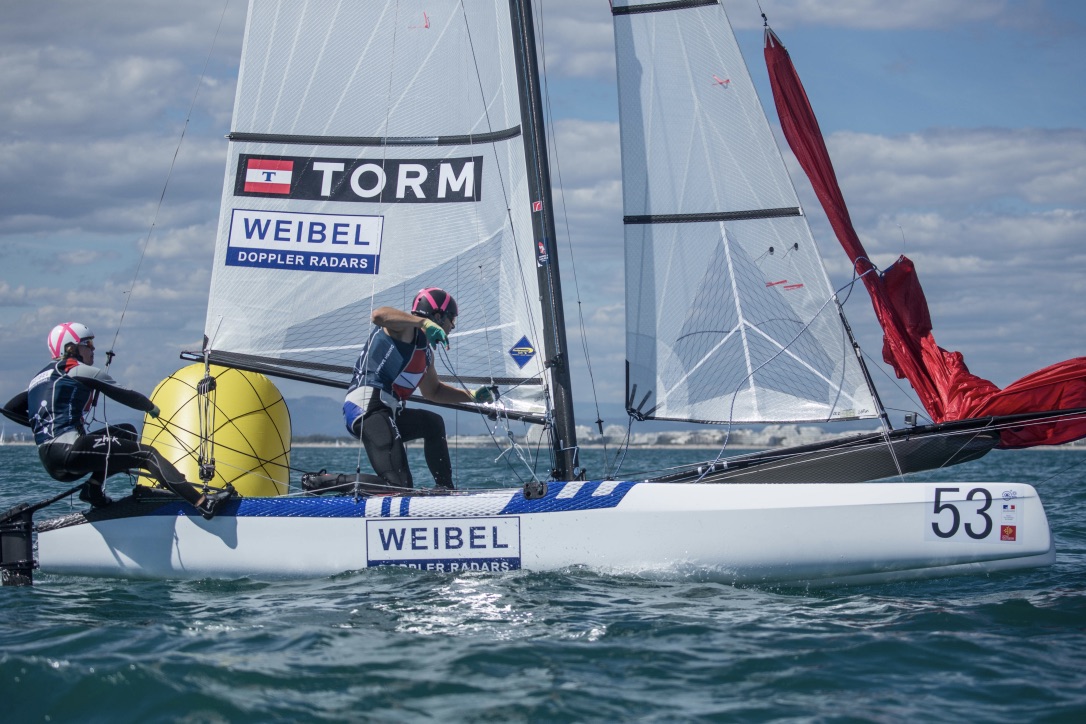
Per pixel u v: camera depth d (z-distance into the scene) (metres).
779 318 24.77
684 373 25.28
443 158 25.98
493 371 25.67
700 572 22.27
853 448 23.81
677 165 25.31
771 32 25.30
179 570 23.73
